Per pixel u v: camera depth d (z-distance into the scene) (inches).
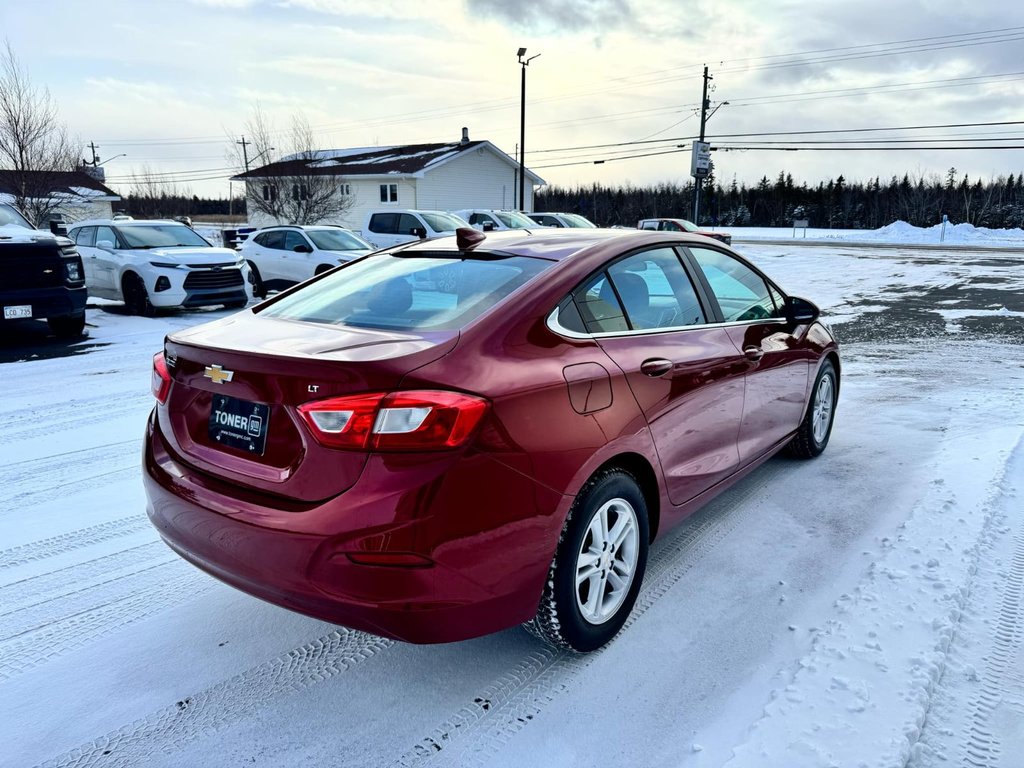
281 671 99.3
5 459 186.2
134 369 296.5
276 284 561.9
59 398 248.5
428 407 77.9
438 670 98.7
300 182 1373.0
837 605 110.7
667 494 113.4
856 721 85.0
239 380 87.5
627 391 101.0
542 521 86.9
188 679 97.6
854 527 139.4
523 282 100.8
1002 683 92.7
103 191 1584.6
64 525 146.1
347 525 77.5
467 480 79.6
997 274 706.8
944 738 83.1
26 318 340.2
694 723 87.3
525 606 88.6
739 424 133.6
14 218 391.5
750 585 118.9
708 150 1427.2
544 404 88.0
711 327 128.3
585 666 98.8
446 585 79.5
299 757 83.1
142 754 83.8
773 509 148.3
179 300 440.8
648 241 122.0
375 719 89.3
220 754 83.7
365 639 106.6
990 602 111.3
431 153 1545.3
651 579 121.3
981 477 159.9
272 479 84.8
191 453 95.9
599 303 105.8
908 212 2566.4
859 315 446.3
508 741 85.0
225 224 2134.6
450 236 133.7
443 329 91.4
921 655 97.1
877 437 194.7
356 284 117.8
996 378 266.2
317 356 82.4
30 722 89.0
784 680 93.8
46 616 112.7
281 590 82.9
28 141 877.8
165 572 127.2
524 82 1384.1
